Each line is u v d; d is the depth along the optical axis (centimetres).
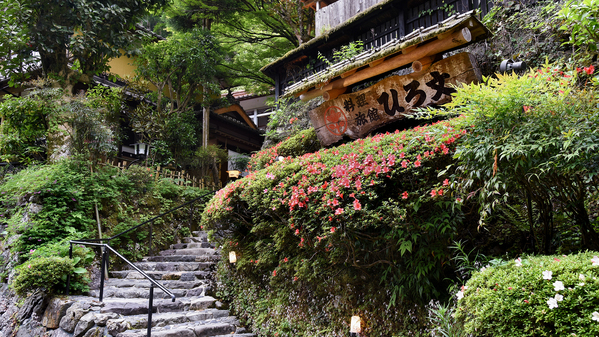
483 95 282
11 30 772
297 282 477
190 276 646
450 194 315
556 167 258
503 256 327
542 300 215
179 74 1253
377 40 798
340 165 377
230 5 1301
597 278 203
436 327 303
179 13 1355
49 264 521
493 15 583
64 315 476
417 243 348
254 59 1423
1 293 601
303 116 864
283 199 414
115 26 920
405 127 563
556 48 486
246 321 531
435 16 696
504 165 276
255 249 546
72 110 748
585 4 285
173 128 1196
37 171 719
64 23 843
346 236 352
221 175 1502
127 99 1203
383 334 362
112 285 600
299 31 1173
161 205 888
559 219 322
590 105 258
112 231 737
